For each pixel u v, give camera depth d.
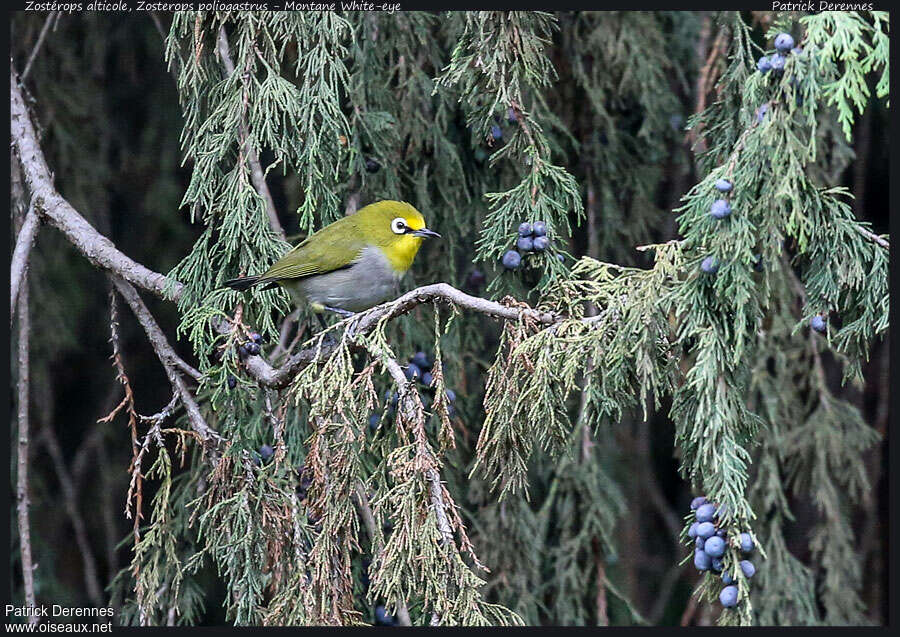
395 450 7.49
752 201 7.36
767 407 11.32
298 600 7.79
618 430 13.75
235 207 9.24
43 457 14.60
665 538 14.97
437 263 10.93
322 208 9.84
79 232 10.04
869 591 13.38
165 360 9.49
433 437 10.49
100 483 14.58
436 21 10.89
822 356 13.59
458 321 10.95
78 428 14.91
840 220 7.75
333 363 7.82
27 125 10.73
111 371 14.73
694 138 11.27
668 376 7.72
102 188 13.78
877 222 13.96
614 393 7.74
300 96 9.34
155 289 9.55
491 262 10.95
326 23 9.45
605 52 11.66
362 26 10.32
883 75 7.43
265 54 9.45
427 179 10.91
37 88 13.13
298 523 8.09
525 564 11.21
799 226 7.80
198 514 9.88
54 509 14.21
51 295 13.34
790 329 11.30
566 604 11.36
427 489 7.39
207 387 9.53
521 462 8.00
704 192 7.47
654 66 11.84
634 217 12.09
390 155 10.48
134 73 13.87
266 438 9.95
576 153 11.93
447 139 10.91
